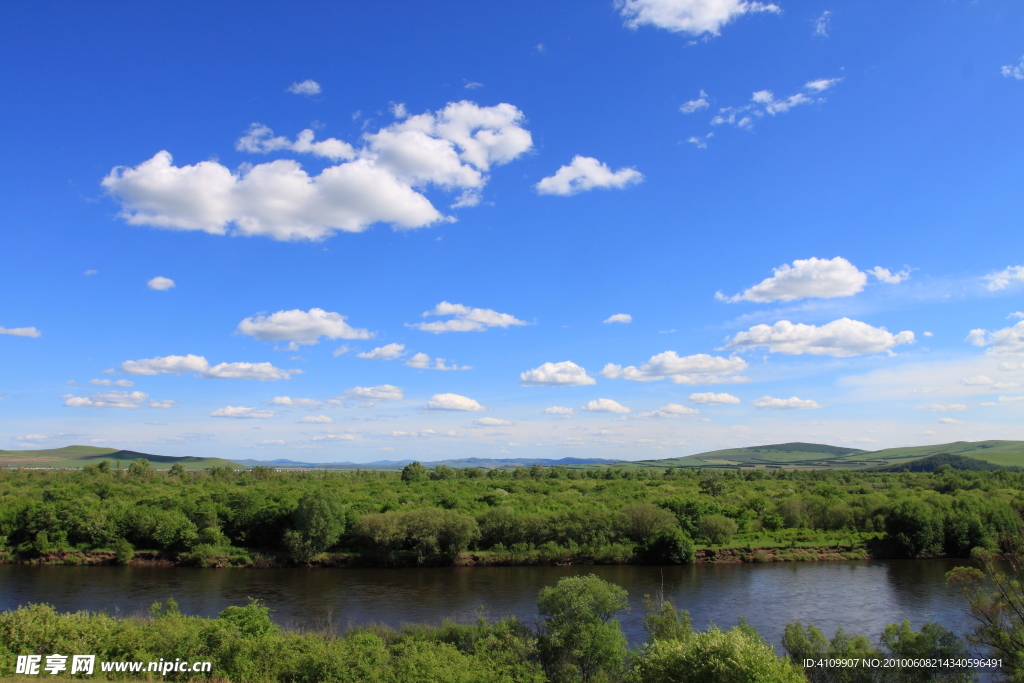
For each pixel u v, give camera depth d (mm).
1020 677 25297
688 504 98250
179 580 75688
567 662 35969
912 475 199625
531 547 88125
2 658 25516
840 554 90375
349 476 193125
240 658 27594
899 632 32562
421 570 82938
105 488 109625
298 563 85250
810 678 31031
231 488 122875
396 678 27891
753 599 64250
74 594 66812
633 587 70625
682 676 22078
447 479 166375
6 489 110250
